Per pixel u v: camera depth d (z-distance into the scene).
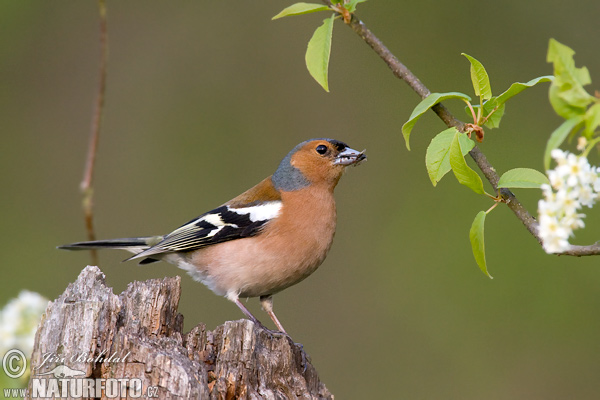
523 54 13.95
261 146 14.20
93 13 14.62
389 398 11.85
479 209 13.36
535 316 12.17
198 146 14.27
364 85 14.64
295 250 7.99
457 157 5.21
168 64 14.65
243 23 14.89
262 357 6.03
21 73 14.37
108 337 5.57
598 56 13.44
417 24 14.55
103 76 8.05
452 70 14.19
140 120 14.39
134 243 8.59
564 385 11.48
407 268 13.05
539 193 13.16
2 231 13.41
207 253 8.16
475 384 11.74
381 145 14.31
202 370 5.46
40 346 5.52
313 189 8.16
